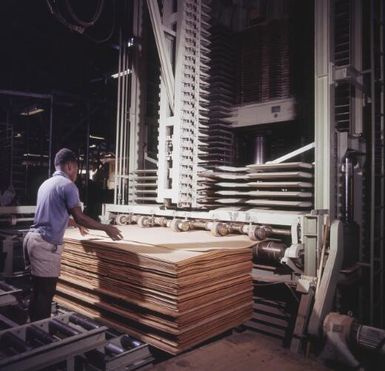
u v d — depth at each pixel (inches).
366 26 210.1
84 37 363.9
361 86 178.2
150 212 206.5
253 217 158.9
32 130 453.7
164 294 105.4
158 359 119.1
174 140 187.6
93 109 411.5
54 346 83.2
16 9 337.4
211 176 182.2
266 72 213.6
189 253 112.7
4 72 413.7
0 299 111.8
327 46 153.5
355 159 181.8
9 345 91.4
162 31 186.9
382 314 185.2
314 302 137.3
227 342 112.9
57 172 130.9
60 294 154.8
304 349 141.2
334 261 139.5
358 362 125.3
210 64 215.9
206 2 201.9
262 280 153.5
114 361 95.0
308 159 199.6
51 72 420.8
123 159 252.2
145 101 251.6
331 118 153.4
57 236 123.3
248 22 223.1
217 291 116.8
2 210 214.2
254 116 214.2
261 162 224.8
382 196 191.2
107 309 124.6
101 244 130.4
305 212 155.3
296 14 206.2
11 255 196.5
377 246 195.3
